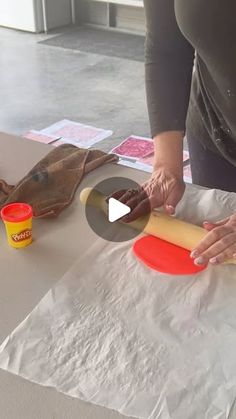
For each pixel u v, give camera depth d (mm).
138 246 1071
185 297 941
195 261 1009
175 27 1275
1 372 811
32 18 5160
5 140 1508
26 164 1390
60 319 901
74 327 884
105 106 3697
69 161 1341
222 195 1218
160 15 1276
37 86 4027
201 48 1181
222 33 1117
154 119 1328
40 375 804
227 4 1080
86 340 859
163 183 1215
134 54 4707
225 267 1015
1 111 3623
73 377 799
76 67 4402
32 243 1098
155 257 1040
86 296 950
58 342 857
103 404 756
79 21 5574
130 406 749
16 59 4559
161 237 1088
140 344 848
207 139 1438
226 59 1154
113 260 1038
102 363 819
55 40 5055
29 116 3553
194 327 876
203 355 824
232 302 928
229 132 1350
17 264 1040
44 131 3102
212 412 736
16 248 1084
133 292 956
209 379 785
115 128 3355
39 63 4480
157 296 944
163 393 765
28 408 759
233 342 845
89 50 4797
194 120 1449
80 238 1108
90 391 775
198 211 1176
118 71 4328
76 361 824
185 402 751
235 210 1171
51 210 1181
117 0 4988
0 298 957
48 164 1353
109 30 5355
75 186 1267
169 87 1327
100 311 915
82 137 3078
